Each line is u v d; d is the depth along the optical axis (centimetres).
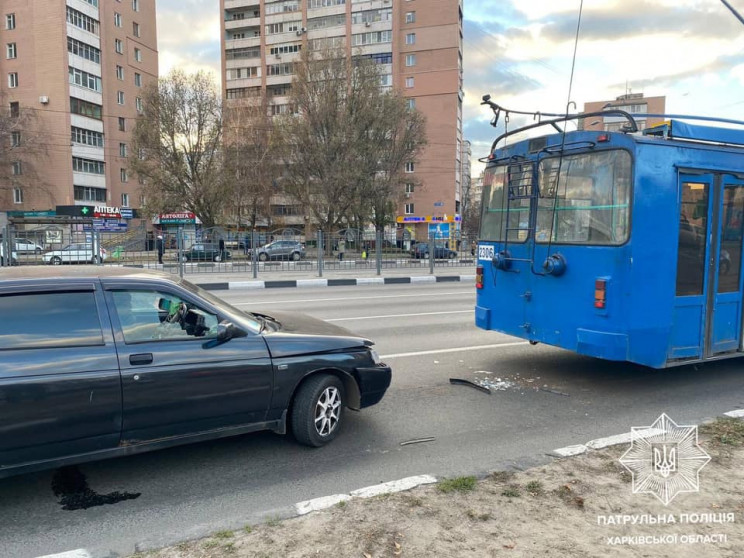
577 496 347
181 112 3969
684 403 554
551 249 593
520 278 636
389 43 6100
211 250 1948
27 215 4897
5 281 351
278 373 410
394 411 524
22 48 4953
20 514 334
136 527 317
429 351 784
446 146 6006
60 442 339
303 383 430
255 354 403
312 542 294
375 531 304
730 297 604
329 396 443
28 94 4959
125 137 5681
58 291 360
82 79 5112
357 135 3906
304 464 405
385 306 1258
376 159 4025
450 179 6028
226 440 450
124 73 5653
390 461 410
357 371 451
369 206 4147
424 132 4544
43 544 300
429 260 2159
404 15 6094
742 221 607
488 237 694
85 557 286
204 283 1652
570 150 576
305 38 6544
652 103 6384
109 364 352
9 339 335
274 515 326
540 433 468
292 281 1756
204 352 386
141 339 372
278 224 5025
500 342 853
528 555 282
